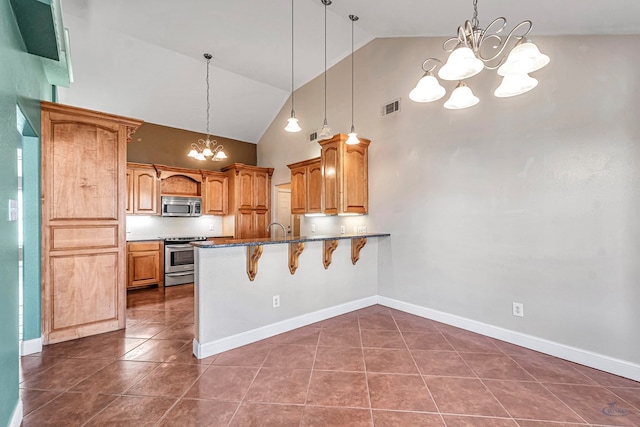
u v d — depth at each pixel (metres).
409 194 3.60
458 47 1.46
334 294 3.48
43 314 2.66
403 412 1.76
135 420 1.68
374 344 2.71
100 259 2.98
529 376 2.17
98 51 4.14
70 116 2.83
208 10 3.53
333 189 3.90
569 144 2.40
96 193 2.96
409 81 3.62
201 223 6.16
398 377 2.15
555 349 2.47
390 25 3.37
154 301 4.18
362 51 4.24
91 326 2.91
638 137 2.10
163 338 2.85
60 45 2.31
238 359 2.42
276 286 2.96
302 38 4.09
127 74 4.59
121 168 3.11
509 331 2.75
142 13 3.62
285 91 5.76
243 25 3.83
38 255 2.59
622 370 2.15
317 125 5.13
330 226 4.74
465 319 3.07
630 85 2.14
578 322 2.36
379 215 3.95
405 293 3.64
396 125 3.76
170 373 2.20
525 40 1.44
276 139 6.26
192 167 6.06
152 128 5.62
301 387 2.02
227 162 6.54
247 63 4.77
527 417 1.72
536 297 2.58
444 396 1.92
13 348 1.60
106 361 2.38
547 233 2.52
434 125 3.35
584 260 2.33
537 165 2.58
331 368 2.28
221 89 5.35
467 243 3.05
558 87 2.46
